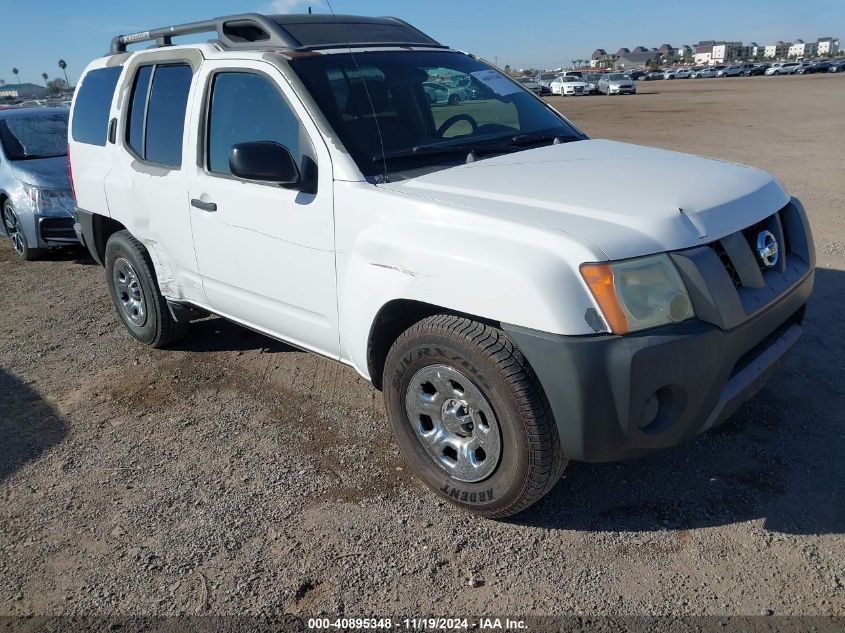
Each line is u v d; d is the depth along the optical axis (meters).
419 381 3.03
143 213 4.42
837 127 17.62
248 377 4.52
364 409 4.02
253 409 4.09
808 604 2.48
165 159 4.24
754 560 2.70
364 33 4.09
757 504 3.02
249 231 3.65
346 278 3.18
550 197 2.84
